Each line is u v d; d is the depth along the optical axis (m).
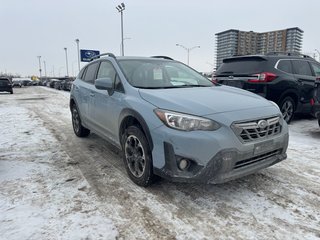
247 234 2.42
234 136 2.73
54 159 4.45
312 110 5.91
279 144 3.12
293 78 6.77
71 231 2.48
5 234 2.44
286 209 2.83
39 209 2.86
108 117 3.98
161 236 2.41
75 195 3.17
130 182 3.50
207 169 2.68
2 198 3.10
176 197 3.09
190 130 2.73
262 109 3.09
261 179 3.57
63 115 9.48
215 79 7.48
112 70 4.11
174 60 4.85
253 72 6.56
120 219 2.67
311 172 3.81
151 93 3.26
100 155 4.63
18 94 23.56
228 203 2.96
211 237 2.39
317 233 2.43
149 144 3.02
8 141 5.66
